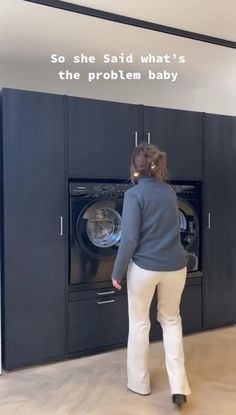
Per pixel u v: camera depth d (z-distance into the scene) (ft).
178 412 6.89
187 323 10.91
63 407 7.09
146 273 6.97
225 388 7.81
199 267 11.12
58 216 9.12
